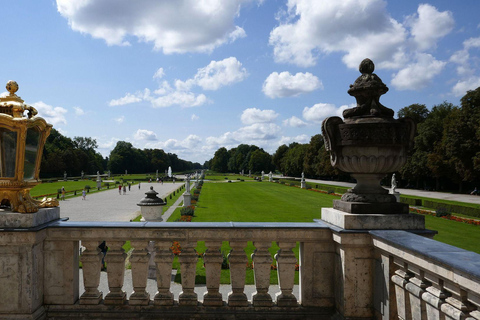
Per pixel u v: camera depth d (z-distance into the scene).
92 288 5.11
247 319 4.97
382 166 4.79
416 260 3.58
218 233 5.02
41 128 5.07
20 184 4.71
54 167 119.44
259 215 31.22
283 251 5.16
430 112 82.56
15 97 4.96
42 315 4.89
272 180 109.44
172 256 5.09
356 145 4.70
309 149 119.06
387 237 4.12
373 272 4.71
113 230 5.01
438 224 27.50
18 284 4.67
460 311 2.95
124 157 187.62
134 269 5.08
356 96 5.16
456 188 67.19
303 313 5.05
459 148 55.62
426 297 3.42
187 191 35.84
